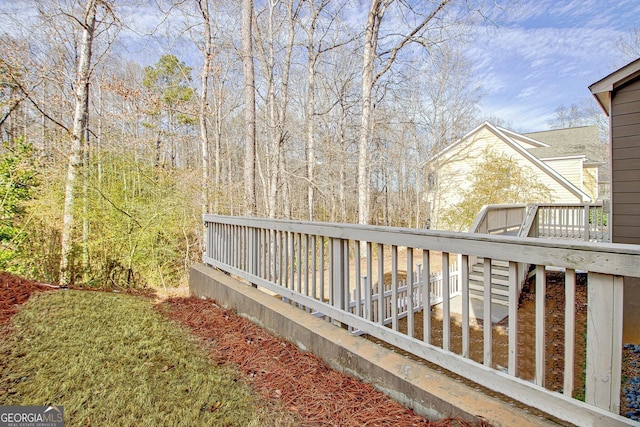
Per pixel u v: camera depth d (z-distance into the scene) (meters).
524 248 1.48
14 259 6.37
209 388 2.02
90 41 7.35
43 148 7.49
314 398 1.92
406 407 1.78
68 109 9.17
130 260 7.20
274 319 2.88
